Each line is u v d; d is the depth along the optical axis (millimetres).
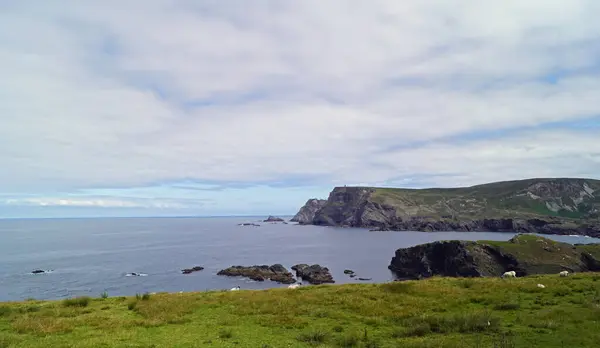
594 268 111875
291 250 187625
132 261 146750
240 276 114812
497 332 18609
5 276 112500
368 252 179000
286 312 24812
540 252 116312
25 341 18719
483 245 120250
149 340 18641
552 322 19266
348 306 26000
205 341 18438
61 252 178125
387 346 17203
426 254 128250
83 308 28156
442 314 22812
